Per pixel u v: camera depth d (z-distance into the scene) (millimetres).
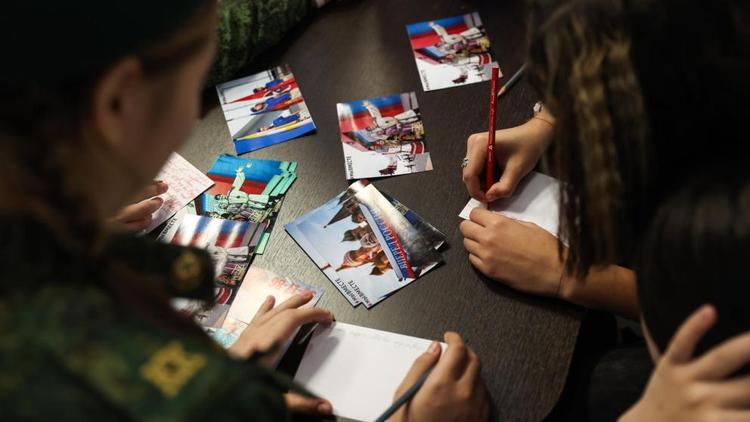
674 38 438
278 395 439
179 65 417
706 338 480
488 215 861
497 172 942
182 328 516
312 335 791
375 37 1192
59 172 361
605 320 977
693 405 456
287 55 1184
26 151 352
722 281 448
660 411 485
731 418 443
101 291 386
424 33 1183
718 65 429
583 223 593
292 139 1040
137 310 424
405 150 999
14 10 324
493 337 776
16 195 359
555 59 511
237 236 911
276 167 1001
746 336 437
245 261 882
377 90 1098
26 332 347
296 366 761
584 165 531
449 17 1205
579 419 806
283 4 1180
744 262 434
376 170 976
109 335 363
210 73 1119
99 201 402
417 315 805
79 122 369
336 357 768
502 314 796
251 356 577
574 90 500
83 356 351
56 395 344
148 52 388
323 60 1165
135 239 538
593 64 477
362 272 854
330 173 983
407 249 871
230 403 371
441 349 755
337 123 1054
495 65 1104
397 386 737
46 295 358
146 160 439
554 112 547
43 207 363
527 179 925
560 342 765
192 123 478
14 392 341
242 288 852
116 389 352
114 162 400
